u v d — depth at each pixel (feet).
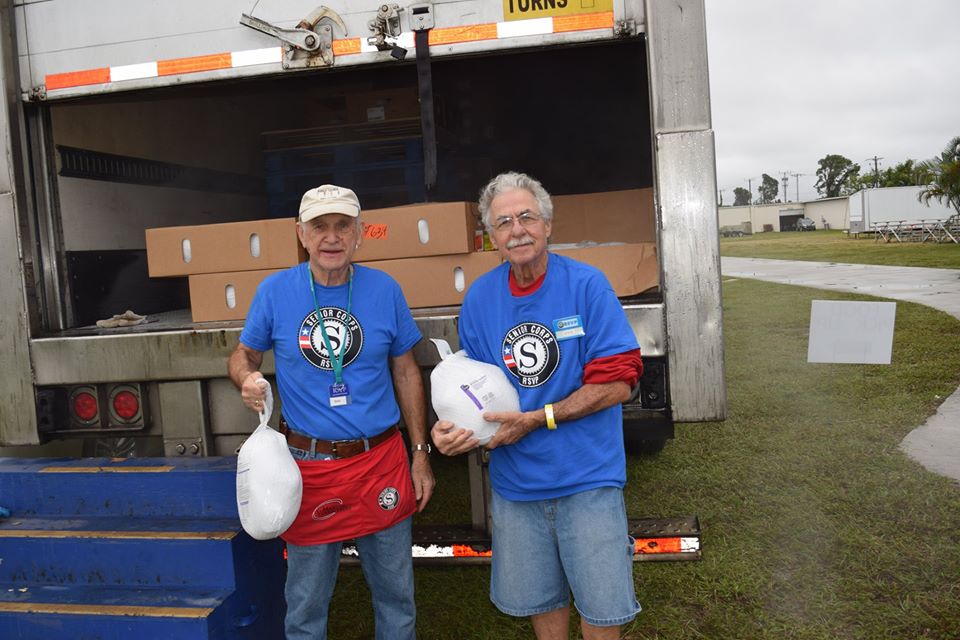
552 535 7.63
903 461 16.03
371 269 8.40
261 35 9.21
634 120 18.02
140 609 7.86
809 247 115.03
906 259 73.82
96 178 11.42
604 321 7.27
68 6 9.64
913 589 10.57
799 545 12.15
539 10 8.68
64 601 8.20
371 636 10.12
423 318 9.12
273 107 17.04
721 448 17.69
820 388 23.44
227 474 9.02
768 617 10.07
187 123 13.97
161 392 9.60
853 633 9.60
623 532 7.40
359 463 7.97
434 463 17.21
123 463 9.61
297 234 9.84
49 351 9.70
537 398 7.44
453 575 11.65
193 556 8.37
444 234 9.51
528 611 7.70
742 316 41.65
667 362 8.50
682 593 10.80
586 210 11.84
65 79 9.71
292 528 8.04
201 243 10.05
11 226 9.74
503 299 7.61
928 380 23.43
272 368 9.29
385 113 14.29
